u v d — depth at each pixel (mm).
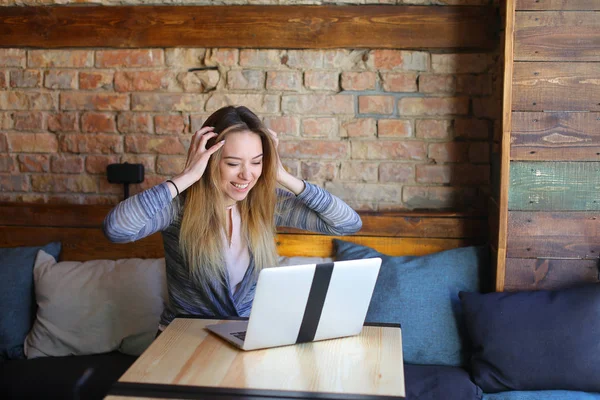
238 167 2027
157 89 3057
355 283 1729
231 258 2146
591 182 2525
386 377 1547
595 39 2467
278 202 2312
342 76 2955
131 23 3010
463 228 2896
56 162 3152
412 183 2992
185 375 1552
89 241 3082
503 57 2512
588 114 2496
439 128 2951
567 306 2381
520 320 2391
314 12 2920
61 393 2461
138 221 1943
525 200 2557
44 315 2773
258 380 1528
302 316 1703
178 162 3082
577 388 2303
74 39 3047
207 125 2127
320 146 3006
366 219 2924
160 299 2799
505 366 2344
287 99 2994
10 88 3139
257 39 2955
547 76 2494
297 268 1633
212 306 2123
